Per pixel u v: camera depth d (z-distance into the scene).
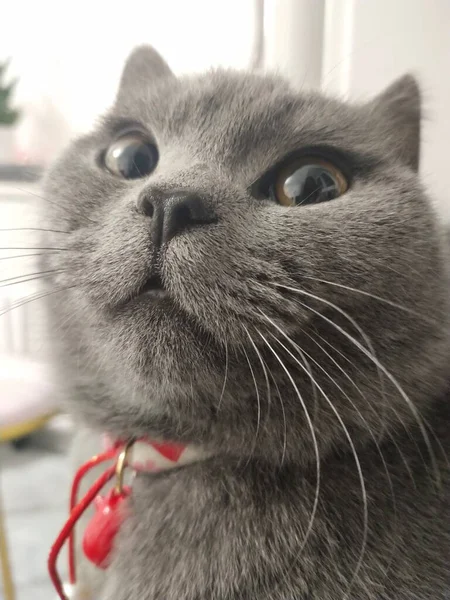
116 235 0.12
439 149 0.21
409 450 0.13
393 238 0.12
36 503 0.32
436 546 0.12
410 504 0.12
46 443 0.39
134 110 0.15
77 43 0.38
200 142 0.13
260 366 0.12
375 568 0.12
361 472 0.12
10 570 0.24
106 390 0.14
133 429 0.14
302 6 0.21
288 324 0.11
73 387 0.15
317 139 0.13
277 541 0.12
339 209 0.12
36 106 0.42
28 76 0.42
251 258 0.11
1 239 0.32
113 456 0.15
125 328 0.12
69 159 0.16
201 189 0.11
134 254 0.11
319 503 0.12
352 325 0.12
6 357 0.34
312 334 0.12
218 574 0.12
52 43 0.40
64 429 0.38
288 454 0.13
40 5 0.41
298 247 0.12
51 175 0.16
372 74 0.22
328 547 0.12
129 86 0.18
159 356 0.11
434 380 0.13
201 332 0.11
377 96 0.16
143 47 0.18
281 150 0.13
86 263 0.12
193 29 0.28
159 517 0.13
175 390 0.12
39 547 0.28
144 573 0.12
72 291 0.13
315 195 0.13
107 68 0.35
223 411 0.12
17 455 0.38
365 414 0.12
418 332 0.13
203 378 0.12
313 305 0.12
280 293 0.11
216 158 0.13
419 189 0.14
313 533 0.12
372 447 0.13
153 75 0.18
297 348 0.11
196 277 0.11
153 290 0.12
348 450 0.13
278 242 0.12
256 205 0.12
